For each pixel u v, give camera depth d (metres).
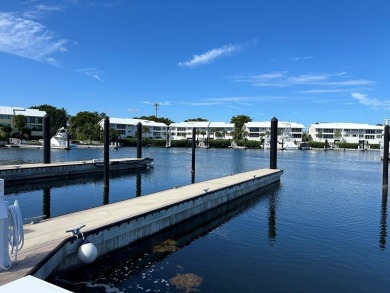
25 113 113.38
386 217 22.55
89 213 16.61
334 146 142.25
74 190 31.25
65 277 12.21
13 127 109.31
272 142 40.97
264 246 16.34
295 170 55.38
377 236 18.17
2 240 9.57
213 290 11.71
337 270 13.60
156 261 14.24
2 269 9.58
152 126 150.00
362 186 37.47
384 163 34.84
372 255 15.29
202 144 137.38
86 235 13.09
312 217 22.39
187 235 18.02
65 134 92.31
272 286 12.12
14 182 32.97
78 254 12.50
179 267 13.67
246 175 35.06
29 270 9.59
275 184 37.88
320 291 11.84
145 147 129.12
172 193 22.95
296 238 17.66
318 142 145.75
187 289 11.76
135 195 29.17
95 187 33.19
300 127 153.88
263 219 21.75
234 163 65.31
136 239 16.16
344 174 49.88
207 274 13.03
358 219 21.94
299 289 11.95
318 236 18.05
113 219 15.43
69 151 86.94
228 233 18.52
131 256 14.73
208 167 56.22
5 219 9.64
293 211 24.20
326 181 41.47
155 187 33.88
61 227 14.05
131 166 49.12
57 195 28.66
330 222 21.08
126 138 132.00
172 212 18.98
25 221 14.77
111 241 14.55
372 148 144.25
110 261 14.05
